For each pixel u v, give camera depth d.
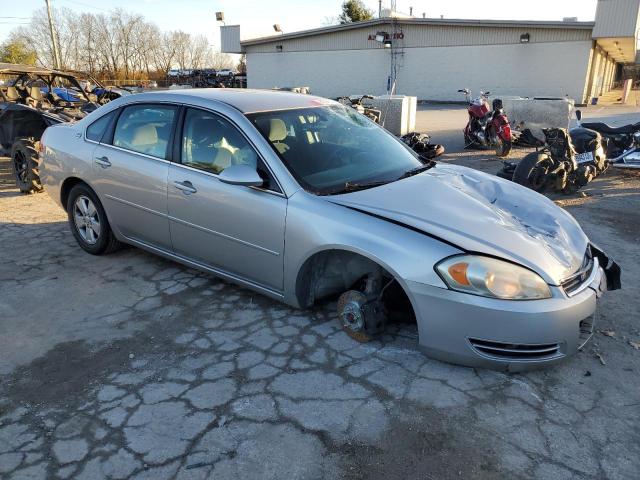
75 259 4.85
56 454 2.47
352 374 3.05
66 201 5.05
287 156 3.53
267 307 3.85
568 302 2.85
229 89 4.47
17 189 7.75
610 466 2.39
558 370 3.09
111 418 2.71
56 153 4.91
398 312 3.51
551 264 2.90
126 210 4.38
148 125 4.23
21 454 2.47
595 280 3.14
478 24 26.34
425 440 2.54
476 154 10.76
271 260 3.49
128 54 62.31
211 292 4.12
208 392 2.91
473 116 11.23
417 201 3.29
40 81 11.08
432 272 2.85
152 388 2.95
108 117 4.58
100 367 3.16
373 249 2.99
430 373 3.04
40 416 2.73
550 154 6.98
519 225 3.23
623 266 4.73
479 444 2.51
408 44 28.77
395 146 4.29
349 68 30.97
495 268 2.78
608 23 23.23
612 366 3.14
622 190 7.60
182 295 4.09
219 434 2.59
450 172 4.01
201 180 3.77
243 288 4.18
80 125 4.84
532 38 25.34
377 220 3.08
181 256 4.17
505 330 2.77
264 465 2.40
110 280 4.38
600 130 9.16
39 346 3.40
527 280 2.79
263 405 2.79
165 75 57.62
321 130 3.97
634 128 8.92
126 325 3.65
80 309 3.88
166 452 2.47
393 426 2.63
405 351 3.27
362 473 2.35
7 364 3.21
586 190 7.62
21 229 5.75
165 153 4.06
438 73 28.36
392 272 2.95
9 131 8.23
